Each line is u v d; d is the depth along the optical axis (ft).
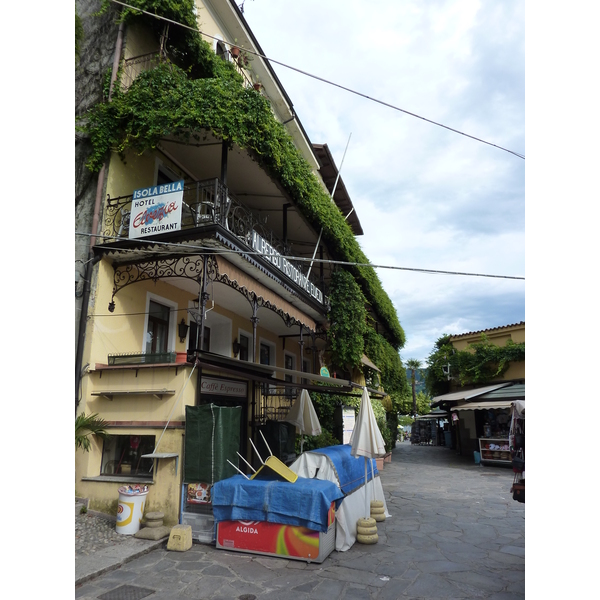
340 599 16.85
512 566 20.71
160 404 25.61
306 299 43.09
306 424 37.93
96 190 31.24
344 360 49.70
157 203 29.35
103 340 29.07
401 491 41.60
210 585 17.87
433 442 123.75
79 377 27.76
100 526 23.65
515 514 31.71
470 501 36.58
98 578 18.31
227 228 29.45
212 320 43.50
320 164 63.00
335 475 23.95
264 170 35.88
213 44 42.19
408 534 26.12
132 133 31.17
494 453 63.72
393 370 74.59
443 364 87.40
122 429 25.88
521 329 76.69
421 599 17.01
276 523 21.36
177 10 33.45
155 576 18.63
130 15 33.12
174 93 30.42
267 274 34.81
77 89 34.47
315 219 44.73
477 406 65.00
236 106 31.09
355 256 54.54
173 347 35.50
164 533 22.93
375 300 62.34
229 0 42.34
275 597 16.93
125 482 24.95
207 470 23.29
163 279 34.32
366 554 22.29
